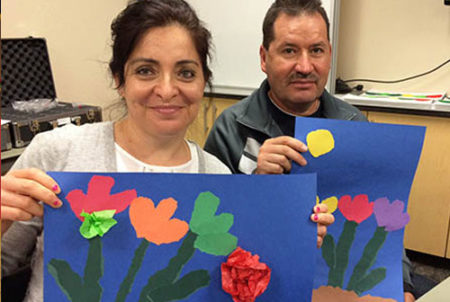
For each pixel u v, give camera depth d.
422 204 2.29
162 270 0.75
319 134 0.90
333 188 0.91
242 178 0.76
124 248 0.74
